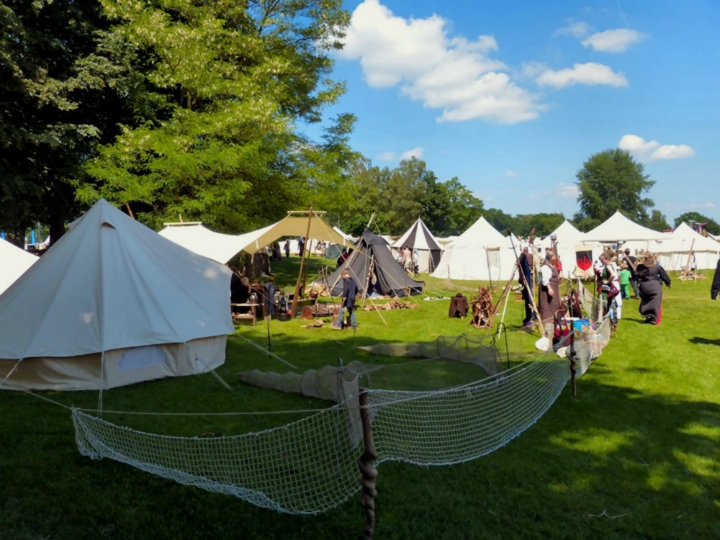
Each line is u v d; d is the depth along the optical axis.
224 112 17.14
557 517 3.96
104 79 16.94
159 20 16.78
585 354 8.02
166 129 16.91
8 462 4.65
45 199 18.23
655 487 4.41
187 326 7.94
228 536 3.66
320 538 3.65
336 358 9.12
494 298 17.92
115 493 4.18
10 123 14.86
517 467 4.75
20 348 6.91
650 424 5.84
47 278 7.51
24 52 15.46
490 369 7.48
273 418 5.96
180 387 7.25
